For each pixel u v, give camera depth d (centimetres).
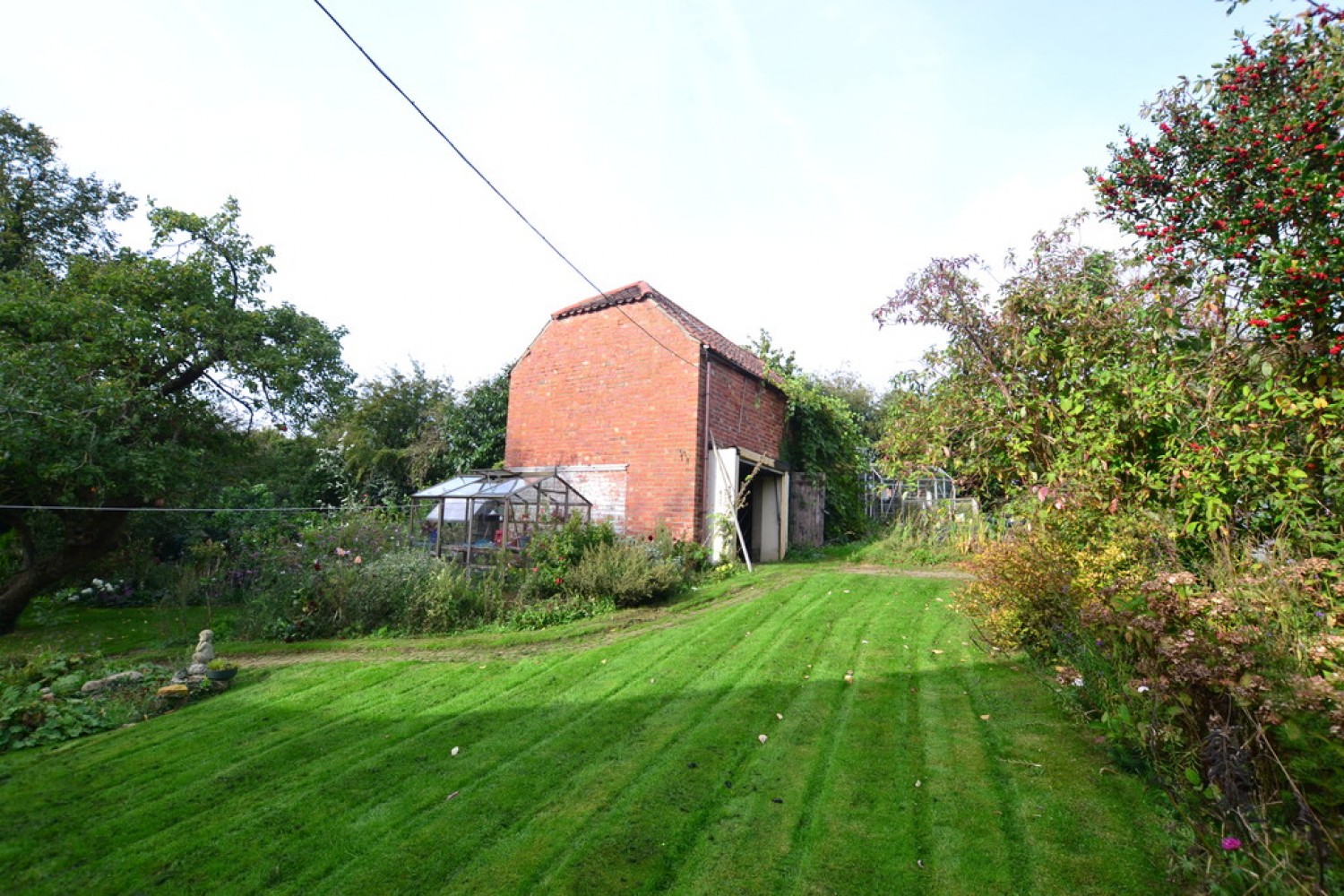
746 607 910
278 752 477
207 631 686
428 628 890
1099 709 402
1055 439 529
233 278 1292
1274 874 225
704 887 294
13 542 1220
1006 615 498
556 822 357
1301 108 449
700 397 1334
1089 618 346
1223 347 454
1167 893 262
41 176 1525
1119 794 342
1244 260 485
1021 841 312
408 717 545
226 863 331
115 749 495
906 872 295
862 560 1371
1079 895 269
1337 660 269
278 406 1378
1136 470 483
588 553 1046
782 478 1576
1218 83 505
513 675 656
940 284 614
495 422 1753
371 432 2023
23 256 1459
